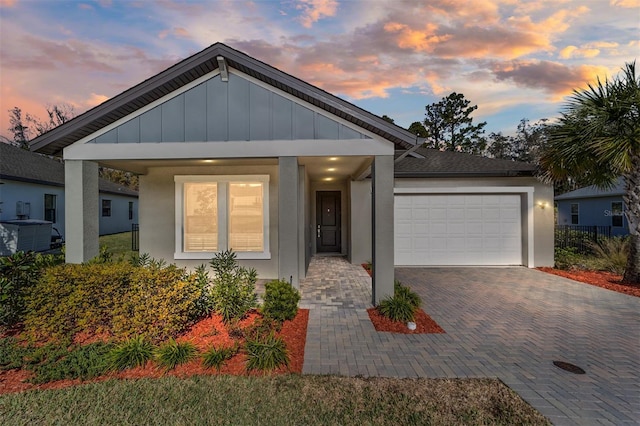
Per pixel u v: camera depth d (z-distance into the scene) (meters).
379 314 5.75
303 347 4.48
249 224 8.66
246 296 5.21
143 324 4.27
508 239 10.86
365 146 6.20
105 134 6.25
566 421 2.90
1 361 3.83
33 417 2.90
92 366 3.67
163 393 3.28
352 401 3.18
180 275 4.79
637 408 3.11
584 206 19.28
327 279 8.76
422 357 4.20
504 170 10.68
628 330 5.15
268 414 2.97
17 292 4.94
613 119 7.65
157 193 8.74
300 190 8.35
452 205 10.88
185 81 6.19
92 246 6.50
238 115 6.24
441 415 2.97
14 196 14.70
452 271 10.04
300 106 6.24
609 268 9.84
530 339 4.80
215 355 3.90
